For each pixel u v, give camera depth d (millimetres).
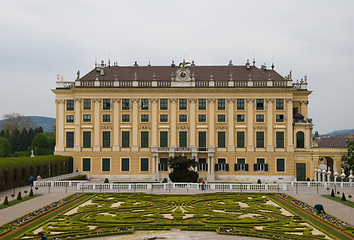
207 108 115250
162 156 114375
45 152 172500
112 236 44938
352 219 54375
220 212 57656
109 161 115375
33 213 56531
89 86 115062
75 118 116125
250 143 114500
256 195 75500
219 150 114625
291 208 61906
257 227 49469
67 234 45188
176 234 45875
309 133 115500
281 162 114000
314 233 46438
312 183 89812
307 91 121188
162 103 115625
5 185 80812
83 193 76750
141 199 69875
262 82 114875
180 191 80562
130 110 115562
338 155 112938
